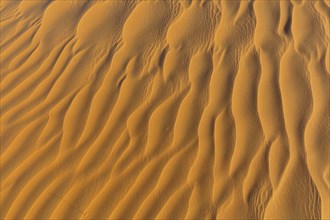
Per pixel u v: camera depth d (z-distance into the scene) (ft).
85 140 11.07
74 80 12.50
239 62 11.94
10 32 14.58
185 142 10.59
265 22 13.02
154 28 13.50
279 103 10.90
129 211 9.73
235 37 12.68
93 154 10.77
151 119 11.16
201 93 11.43
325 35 12.42
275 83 11.32
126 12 14.32
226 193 9.64
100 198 10.02
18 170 10.77
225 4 13.87
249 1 13.84
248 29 12.87
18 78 12.94
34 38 14.16
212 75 11.76
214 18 13.43
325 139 10.16
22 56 13.62
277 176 9.71
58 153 10.93
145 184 10.06
